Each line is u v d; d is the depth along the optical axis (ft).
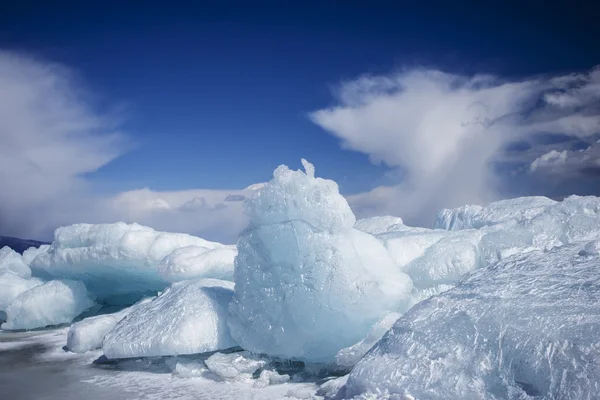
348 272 25.14
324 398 21.93
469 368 17.56
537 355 16.40
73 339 36.14
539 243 31.32
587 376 15.02
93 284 49.78
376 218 45.80
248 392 24.75
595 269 19.77
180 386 26.40
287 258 26.00
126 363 31.94
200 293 31.09
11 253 59.72
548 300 18.38
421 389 17.84
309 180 26.04
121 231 44.39
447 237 34.47
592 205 32.58
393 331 21.09
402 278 28.22
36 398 25.53
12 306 46.65
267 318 26.53
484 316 18.85
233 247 43.19
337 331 25.67
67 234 47.44
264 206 26.50
